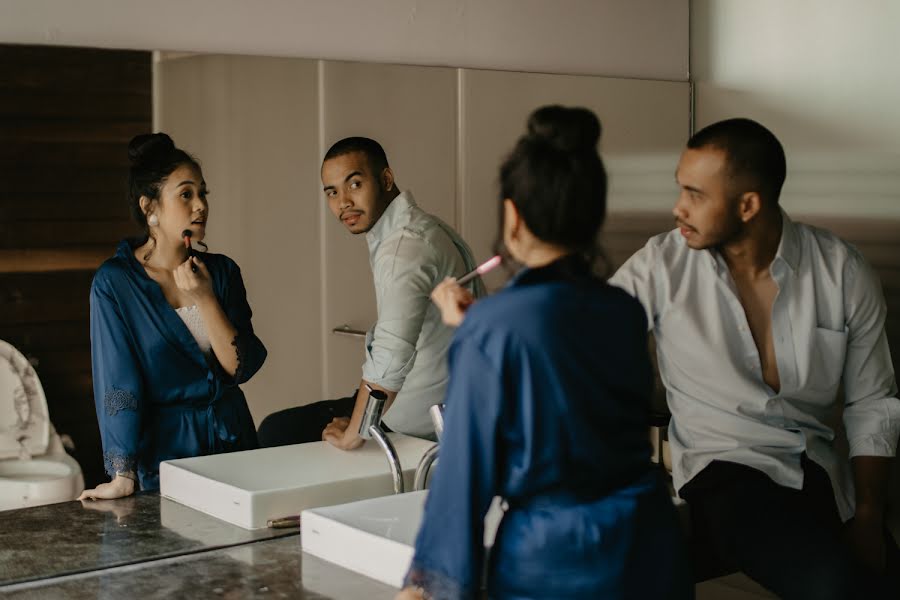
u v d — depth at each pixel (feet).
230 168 7.43
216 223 7.32
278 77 7.70
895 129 9.04
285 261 7.62
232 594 4.75
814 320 6.46
